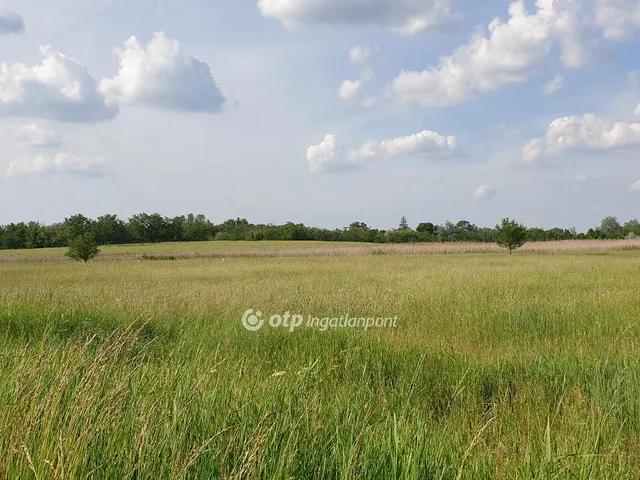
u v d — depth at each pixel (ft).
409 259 144.66
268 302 41.09
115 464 9.94
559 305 38.52
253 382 16.70
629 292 46.39
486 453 12.41
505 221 176.76
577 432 14.43
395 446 11.47
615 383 19.02
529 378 20.67
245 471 9.66
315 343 26.48
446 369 21.76
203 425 12.21
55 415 11.02
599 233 347.77
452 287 52.65
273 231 402.52
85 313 32.42
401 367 22.40
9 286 64.39
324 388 18.90
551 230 355.77
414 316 36.22
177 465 9.84
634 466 12.76
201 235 426.10
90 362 16.17
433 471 11.25
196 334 29.35
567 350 24.91
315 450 11.41
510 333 30.71
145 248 277.64
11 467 9.20
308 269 98.53
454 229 426.10
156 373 16.43
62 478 8.70
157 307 37.60
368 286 55.11
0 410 11.43
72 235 346.54
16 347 21.59
